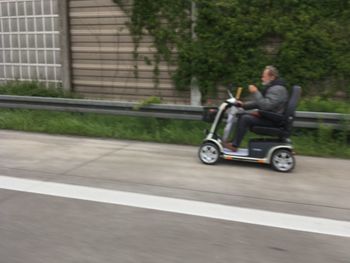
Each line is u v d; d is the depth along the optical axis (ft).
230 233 14.30
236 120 22.62
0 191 18.22
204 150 22.56
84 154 24.36
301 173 21.18
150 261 12.41
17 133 29.66
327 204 17.06
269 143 21.44
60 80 37.65
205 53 31.17
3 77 40.34
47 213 15.89
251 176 20.65
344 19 28.09
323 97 29.32
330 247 13.41
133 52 33.88
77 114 31.65
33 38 38.14
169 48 32.65
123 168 21.72
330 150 24.36
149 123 29.22
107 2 34.04
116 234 14.17
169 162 22.90
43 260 12.41
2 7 38.96
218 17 30.30
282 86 21.77
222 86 31.78
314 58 28.99
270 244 13.55
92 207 16.51
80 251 12.98
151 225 14.89
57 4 36.09
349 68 28.32
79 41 35.83
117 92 35.24
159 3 32.09
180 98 33.27
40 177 20.17
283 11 29.14
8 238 13.83
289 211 16.29
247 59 30.45
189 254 12.84
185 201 17.22
